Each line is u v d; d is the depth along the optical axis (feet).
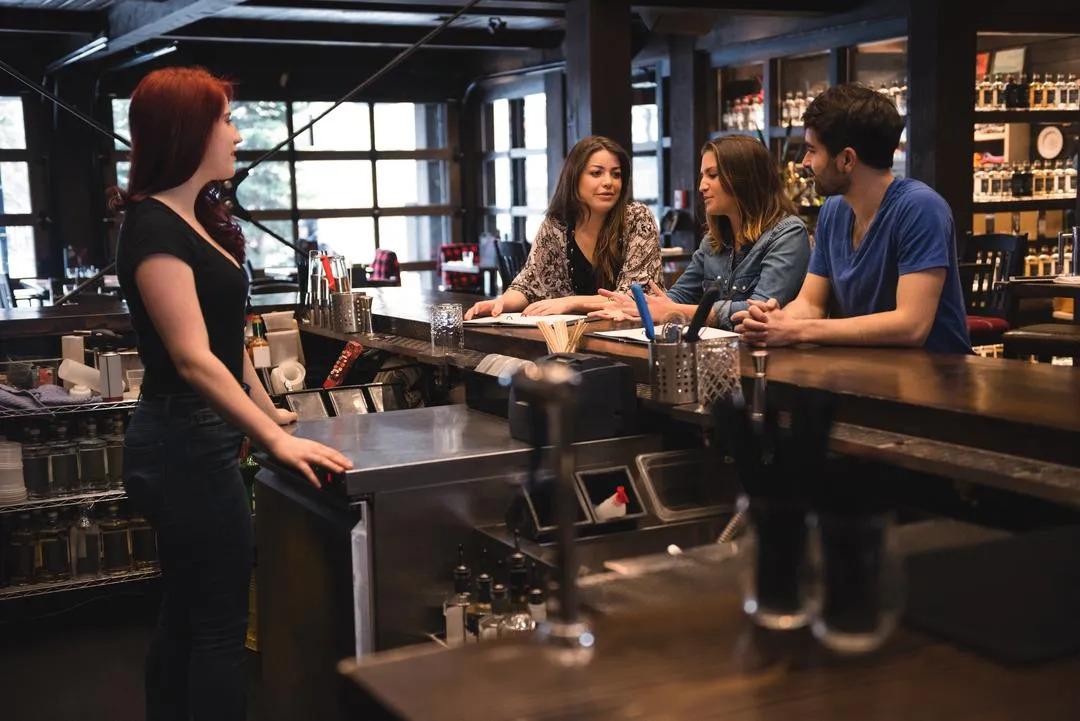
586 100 24.31
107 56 32.53
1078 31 25.45
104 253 33.55
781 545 4.02
